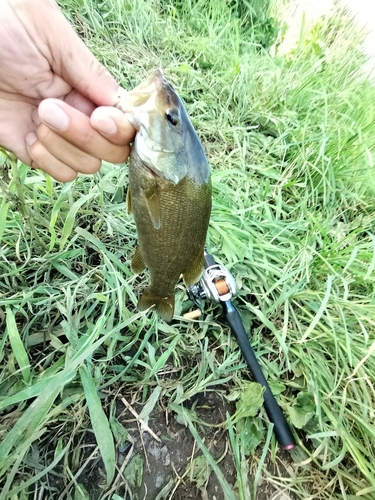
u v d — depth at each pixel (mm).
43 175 461
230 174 659
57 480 333
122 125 278
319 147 715
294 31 1208
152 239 320
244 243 553
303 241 593
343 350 478
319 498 392
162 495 356
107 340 397
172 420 393
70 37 303
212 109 786
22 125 332
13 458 285
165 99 278
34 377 357
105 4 848
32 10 288
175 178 298
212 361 435
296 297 515
